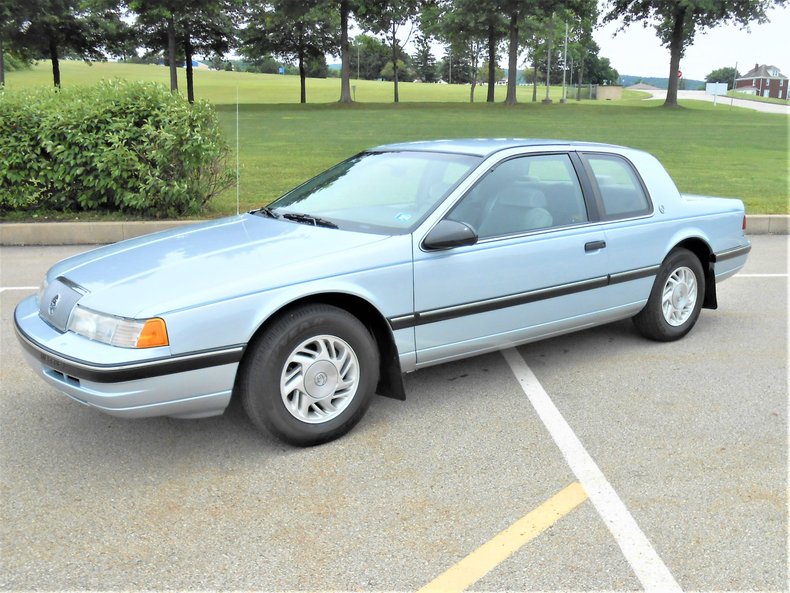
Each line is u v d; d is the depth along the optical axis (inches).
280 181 531.8
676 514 120.3
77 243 374.9
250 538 113.5
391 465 137.9
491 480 132.0
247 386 135.9
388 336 151.3
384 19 1798.7
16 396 172.7
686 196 229.0
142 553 109.6
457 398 171.5
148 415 128.1
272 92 2513.5
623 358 200.8
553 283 176.6
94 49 1937.7
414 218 158.7
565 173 186.2
